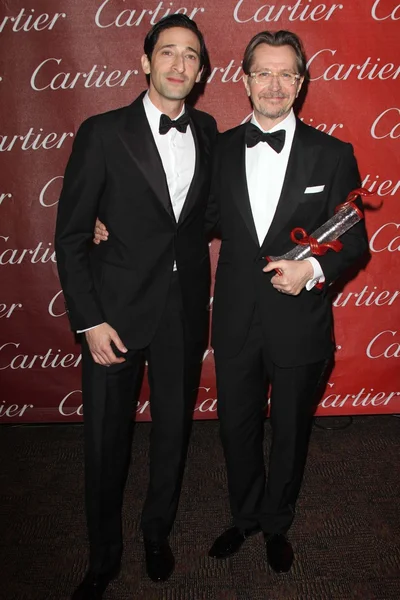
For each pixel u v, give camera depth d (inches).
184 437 77.8
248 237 70.9
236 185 70.7
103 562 76.0
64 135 95.1
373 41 92.5
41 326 105.3
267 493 80.0
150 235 69.2
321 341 73.3
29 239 100.3
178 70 64.3
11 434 112.0
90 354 71.5
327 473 99.5
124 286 70.0
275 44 65.9
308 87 94.3
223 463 102.9
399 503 92.2
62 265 67.1
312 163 69.4
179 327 73.1
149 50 66.0
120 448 74.5
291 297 71.5
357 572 79.3
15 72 92.0
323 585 77.4
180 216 69.6
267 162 71.1
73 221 66.6
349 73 93.9
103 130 65.8
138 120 67.4
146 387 110.1
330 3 90.9
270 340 72.2
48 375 108.3
